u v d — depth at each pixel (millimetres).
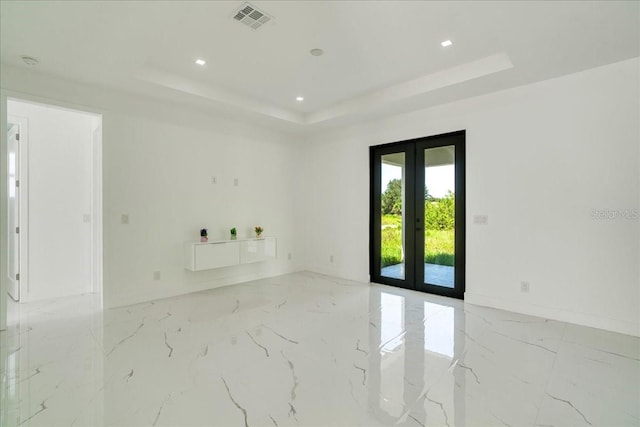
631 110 2934
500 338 2867
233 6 2379
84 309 3670
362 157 5078
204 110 4410
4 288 3043
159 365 2352
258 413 1815
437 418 1778
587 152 3150
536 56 2889
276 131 5488
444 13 2467
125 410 1829
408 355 2541
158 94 3824
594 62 3000
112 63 3068
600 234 3092
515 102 3570
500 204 3693
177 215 4262
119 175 3760
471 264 3926
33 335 2900
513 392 2025
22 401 1905
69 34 2582
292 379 2178
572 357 2494
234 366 2346
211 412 1819
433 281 4367
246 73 3631
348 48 3055
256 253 4887
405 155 4613
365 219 5055
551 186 3357
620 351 2590
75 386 2070
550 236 3371
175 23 2531
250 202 5109
